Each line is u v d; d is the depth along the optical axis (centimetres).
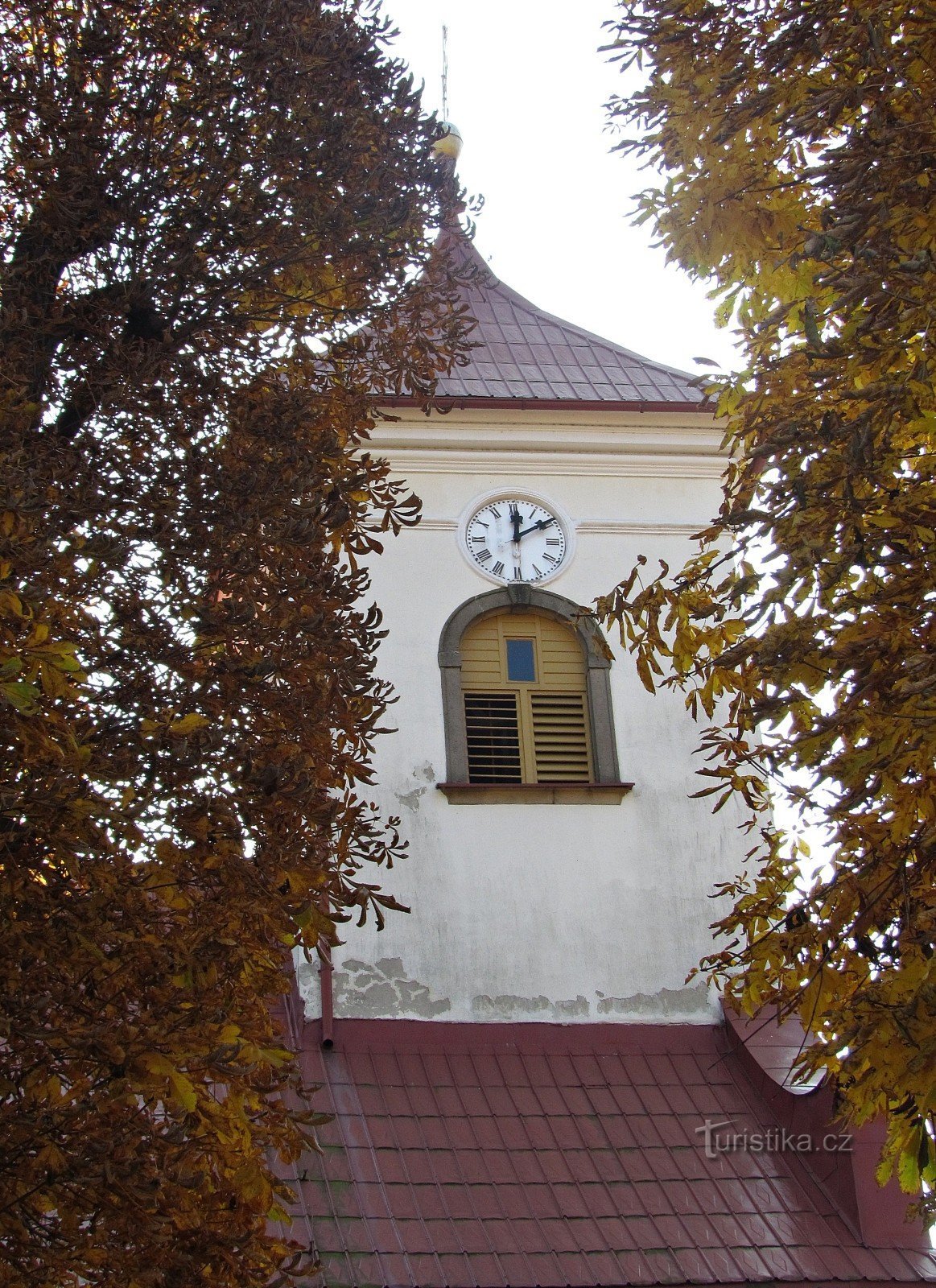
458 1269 1367
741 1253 1416
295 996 1644
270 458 1048
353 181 1174
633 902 1738
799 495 866
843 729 845
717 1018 1695
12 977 784
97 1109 752
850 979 934
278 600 1002
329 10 1241
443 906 1706
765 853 1777
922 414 835
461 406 1919
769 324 995
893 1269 1414
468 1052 1633
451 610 1852
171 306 1111
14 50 1148
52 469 956
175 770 862
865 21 905
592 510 1931
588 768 1814
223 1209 840
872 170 871
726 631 1026
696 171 1057
